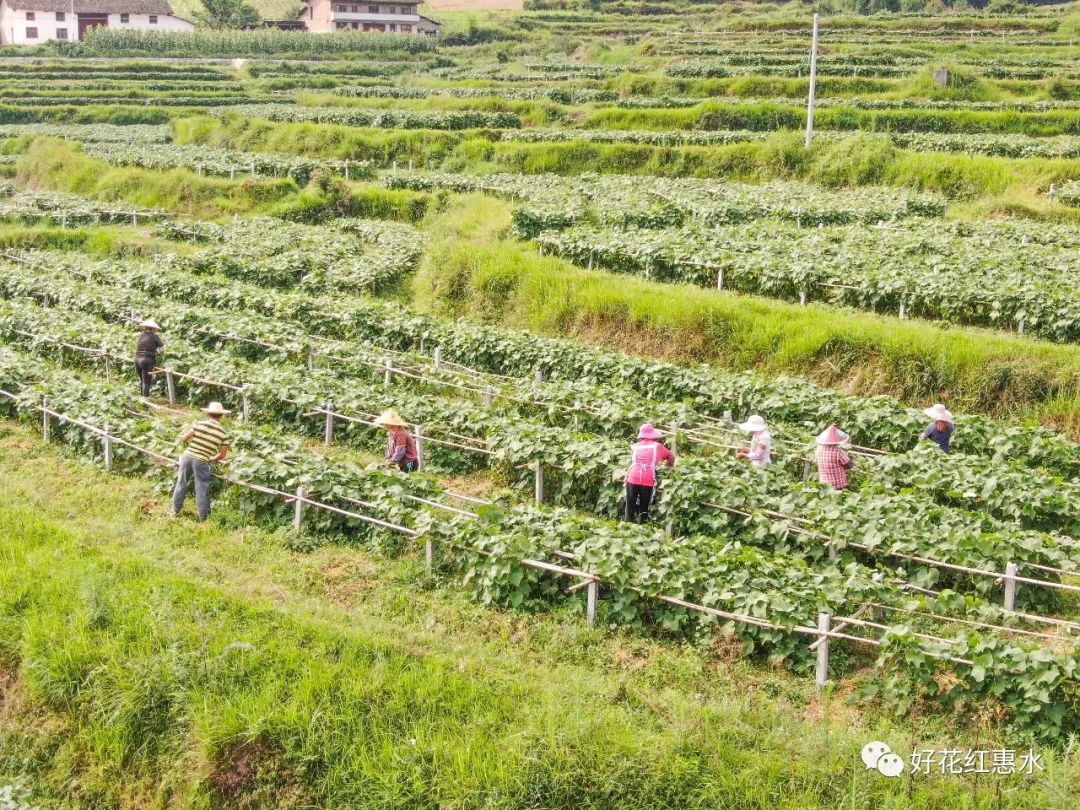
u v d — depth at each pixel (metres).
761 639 13.05
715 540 14.86
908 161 42.12
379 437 20.75
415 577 15.14
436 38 114.56
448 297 31.31
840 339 24.25
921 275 27.17
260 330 26.58
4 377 22.64
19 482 18.78
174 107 74.50
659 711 11.96
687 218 36.28
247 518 17.19
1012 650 11.70
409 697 11.88
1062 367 22.36
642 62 83.75
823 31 90.75
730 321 25.78
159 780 11.77
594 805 10.62
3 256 38.56
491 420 19.98
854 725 11.93
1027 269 27.69
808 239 31.91
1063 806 10.08
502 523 15.33
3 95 75.94
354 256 36.06
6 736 12.63
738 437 19.77
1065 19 90.31
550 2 134.12
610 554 14.06
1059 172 39.22
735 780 10.63
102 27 103.12
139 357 23.64
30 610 13.69
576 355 24.56
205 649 12.70
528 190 42.00
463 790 10.72
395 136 53.00
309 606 14.20
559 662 13.19
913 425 20.20
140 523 17.14
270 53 104.06
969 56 75.94
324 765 11.31
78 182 50.47
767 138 48.00
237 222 41.69
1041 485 16.77
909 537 14.98
